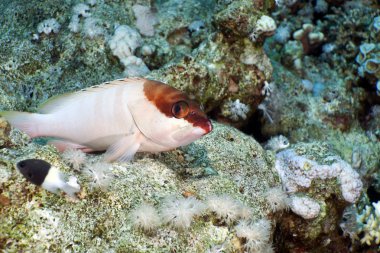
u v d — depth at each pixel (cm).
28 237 69
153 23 120
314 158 94
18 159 72
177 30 121
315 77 136
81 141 79
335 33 144
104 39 110
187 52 119
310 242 95
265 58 108
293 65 134
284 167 95
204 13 125
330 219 94
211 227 77
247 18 102
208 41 106
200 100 103
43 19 112
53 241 69
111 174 75
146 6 120
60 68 108
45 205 70
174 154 86
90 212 72
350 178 93
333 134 123
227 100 107
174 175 81
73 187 72
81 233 71
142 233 73
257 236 79
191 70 100
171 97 76
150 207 74
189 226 76
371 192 124
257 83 107
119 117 77
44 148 74
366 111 136
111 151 77
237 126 111
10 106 97
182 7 126
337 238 98
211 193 81
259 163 91
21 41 109
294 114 120
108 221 72
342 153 120
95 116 78
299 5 154
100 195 73
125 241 72
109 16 113
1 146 74
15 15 113
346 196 93
